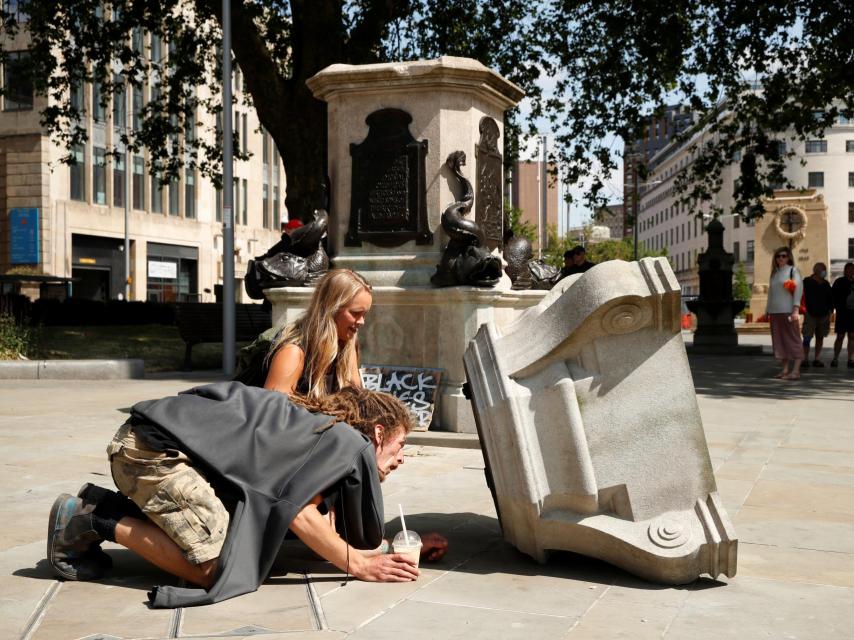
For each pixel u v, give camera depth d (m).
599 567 3.72
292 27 19.27
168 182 23.78
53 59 22.09
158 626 2.91
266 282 7.52
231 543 3.20
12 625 2.92
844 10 18.84
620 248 80.81
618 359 3.55
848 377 13.85
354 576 3.52
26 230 43.03
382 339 7.43
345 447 3.36
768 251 42.09
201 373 14.16
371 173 7.54
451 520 4.56
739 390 11.83
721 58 20.89
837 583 3.52
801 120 21.67
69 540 3.40
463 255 7.05
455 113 7.44
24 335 16.05
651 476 3.53
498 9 21.66
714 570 3.45
